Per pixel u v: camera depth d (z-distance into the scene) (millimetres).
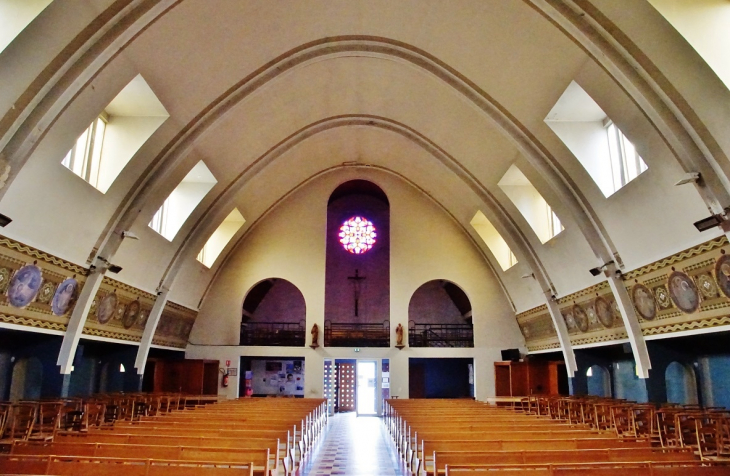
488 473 5633
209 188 17719
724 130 8836
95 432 8898
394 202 24078
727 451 9430
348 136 21219
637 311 13438
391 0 12844
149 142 13086
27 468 5781
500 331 22797
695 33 8320
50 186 10672
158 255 16688
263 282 25750
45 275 11891
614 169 12789
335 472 11117
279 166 20641
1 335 12906
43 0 8172
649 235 11797
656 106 9492
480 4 11508
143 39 10547
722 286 10328
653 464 5984
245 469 5684
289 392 26625
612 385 17984
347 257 27297
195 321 22469
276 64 14422
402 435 11781
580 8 9477
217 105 14250
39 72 8992
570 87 11742
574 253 15281
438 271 23375
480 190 18938
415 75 15664
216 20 11578
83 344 16500
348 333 24969
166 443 7926
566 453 6691
